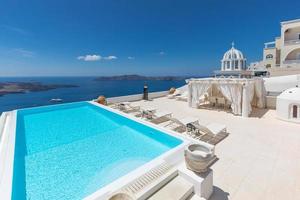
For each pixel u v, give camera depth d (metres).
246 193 5.04
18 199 4.98
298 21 24.92
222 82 14.09
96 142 9.00
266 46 30.97
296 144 8.20
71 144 8.76
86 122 12.62
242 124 11.34
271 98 15.88
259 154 7.29
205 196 4.83
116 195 3.62
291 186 5.29
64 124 12.19
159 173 5.16
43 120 13.17
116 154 7.62
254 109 15.51
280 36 28.95
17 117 13.08
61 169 6.49
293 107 11.49
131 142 8.91
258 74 27.88
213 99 16.88
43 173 6.22
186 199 4.59
